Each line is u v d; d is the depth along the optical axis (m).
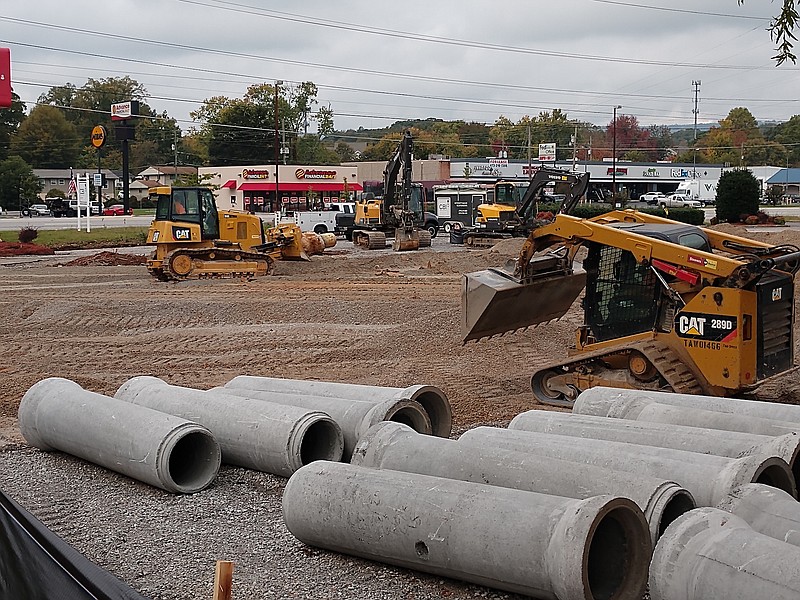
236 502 8.38
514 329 12.95
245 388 10.88
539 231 11.94
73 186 57.47
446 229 49.66
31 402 10.07
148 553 7.12
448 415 9.73
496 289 12.04
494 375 14.30
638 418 8.73
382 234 39.59
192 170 125.00
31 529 5.63
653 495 6.28
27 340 17.75
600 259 11.80
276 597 6.28
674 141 192.00
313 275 28.81
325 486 6.89
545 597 5.79
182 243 26.91
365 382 13.84
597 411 9.06
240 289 24.73
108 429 9.02
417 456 7.46
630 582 5.77
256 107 117.62
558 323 18.27
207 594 6.33
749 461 6.62
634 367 11.25
